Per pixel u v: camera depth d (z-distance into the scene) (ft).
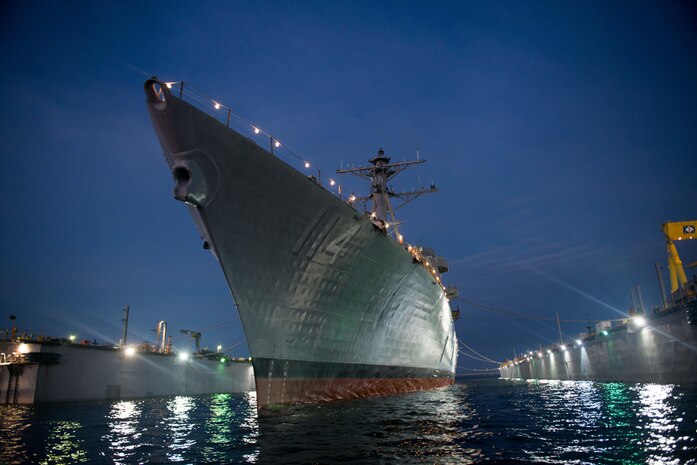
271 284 53.62
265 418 51.31
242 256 49.93
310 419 50.47
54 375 106.63
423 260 86.53
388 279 71.77
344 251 60.90
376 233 64.08
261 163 48.08
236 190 47.37
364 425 46.42
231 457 33.55
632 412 54.95
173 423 58.08
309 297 58.85
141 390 127.34
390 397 77.20
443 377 119.65
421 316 89.15
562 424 47.42
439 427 45.42
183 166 43.62
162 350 147.64
